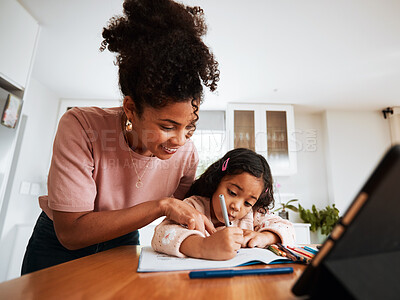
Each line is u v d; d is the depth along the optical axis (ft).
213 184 3.21
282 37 7.41
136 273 1.50
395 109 11.66
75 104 11.21
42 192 10.27
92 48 8.00
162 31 2.05
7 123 6.06
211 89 2.30
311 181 11.70
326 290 0.92
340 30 7.13
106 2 6.33
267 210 3.52
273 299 1.05
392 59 8.36
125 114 2.52
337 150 11.71
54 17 6.86
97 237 2.10
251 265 1.77
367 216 0.82
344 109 11.95
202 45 2.16
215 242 1.84
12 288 1.15
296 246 2.63
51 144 10.77
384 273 0.92
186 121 2.08
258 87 10.03
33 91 9.66
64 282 1.27
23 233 8.96
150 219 2.23
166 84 1.86
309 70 8.96
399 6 6.33
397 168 0.75
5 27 6.07
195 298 1.06
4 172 5.96
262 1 6.22
